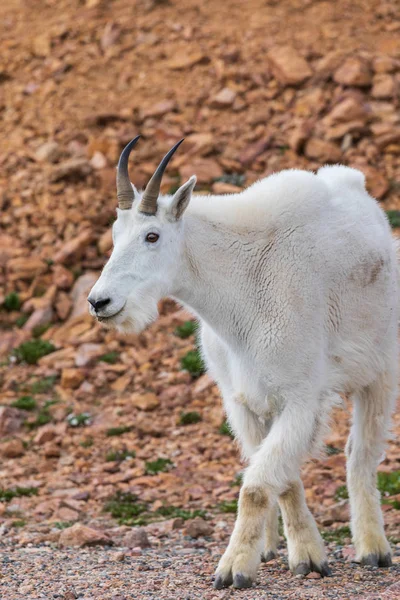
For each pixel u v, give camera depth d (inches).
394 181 1487.5
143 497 858.1
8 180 1612.9
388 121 1589.6
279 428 542.6
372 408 612.7
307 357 548.4
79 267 1401.3
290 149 1589.6
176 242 558.9
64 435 1035.3
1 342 1283.2
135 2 2084.2
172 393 1108.5
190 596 513.7
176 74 1835.6
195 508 823.7
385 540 597.3
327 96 1676.9
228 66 1811.0
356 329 588.4
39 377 1190.9
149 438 1018.1
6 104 1849.2
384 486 814.5
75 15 2086.6
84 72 1888.5
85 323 1289.4
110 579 569.9
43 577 579.8
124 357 1209.4
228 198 588.1
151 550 682.2
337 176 621.9
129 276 546.3
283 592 515.8
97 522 798.5
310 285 554.9
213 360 601.3
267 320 552.4
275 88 1743.4
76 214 1481.3
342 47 1808.6
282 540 696.4
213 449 971.3
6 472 949.8
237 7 2004.2
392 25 1863.9
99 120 1723.7
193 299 571.8
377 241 597.9
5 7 2186.3
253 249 563.8
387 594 494.6
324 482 846.5
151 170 1557.6
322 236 567.8
